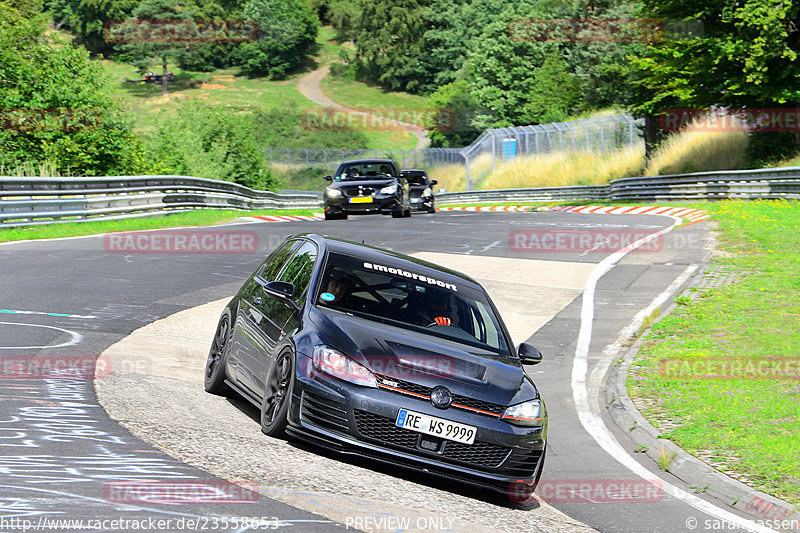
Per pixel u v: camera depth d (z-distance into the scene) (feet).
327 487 65.16
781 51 423.23
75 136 413.39
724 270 202.80
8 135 396.37
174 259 205.26
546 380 128.77
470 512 67.67
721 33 457.68
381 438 72.02
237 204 413.59
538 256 231.91
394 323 82.23
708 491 84.12
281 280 92.02
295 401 73.72
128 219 294.05
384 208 337.93
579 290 190.80
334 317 79.36
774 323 151.53
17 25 426.51
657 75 487.20
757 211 298.15
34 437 66.69
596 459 94.22
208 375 97.14
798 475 84.84
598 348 146.51
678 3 465.47
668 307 172.96
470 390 74.79
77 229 254.68
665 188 456.45
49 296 143.95
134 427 73.72
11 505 50.37
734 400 111.75
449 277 93.15
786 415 104.53
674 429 102.01
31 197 249.55
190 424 77.77
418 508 64.90
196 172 543.80
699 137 550.77
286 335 78.95
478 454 73.56
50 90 409.08
